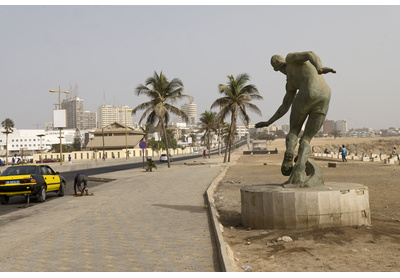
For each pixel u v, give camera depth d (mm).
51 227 8516
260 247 6207
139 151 108062
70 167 45062
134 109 37469
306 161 8312
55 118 48562
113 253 5965
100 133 114500
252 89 41438
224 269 4844
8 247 6637
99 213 10273
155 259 5559
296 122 8523
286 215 7336
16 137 159125
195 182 19141
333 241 6332
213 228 7738
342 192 7375
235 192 14984
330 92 8383
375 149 141750
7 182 14070
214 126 77000
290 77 8625
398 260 5273
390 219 8477
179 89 38781
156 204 11625
